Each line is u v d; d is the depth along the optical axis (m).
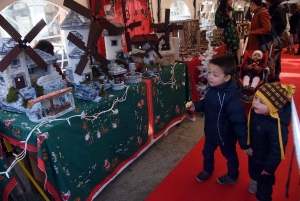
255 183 1.87
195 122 3.30
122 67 2.28
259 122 1.51
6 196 1.62
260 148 1.55
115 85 2.05
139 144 2.35
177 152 2.60
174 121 2.99
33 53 1.55
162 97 2.62
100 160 1.86
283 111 1.43
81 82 1.84
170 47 3.02
